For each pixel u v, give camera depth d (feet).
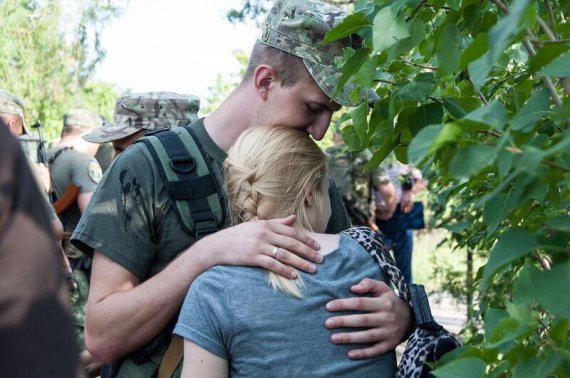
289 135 6.31
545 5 5.03
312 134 6.99
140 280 6.79
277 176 6.13
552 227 4.02
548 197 5.00
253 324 5.60
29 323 3.21
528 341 4.31
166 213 6.69
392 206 19.93
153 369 6.61
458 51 5.00
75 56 27.22
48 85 27.09
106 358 6.65
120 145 11.98
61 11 26.86
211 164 6.82
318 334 5.68
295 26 6.77
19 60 26.32
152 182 6.69
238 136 6.93
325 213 6.36
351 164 18.16
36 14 26.68
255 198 6.13
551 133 5.23
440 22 5.79
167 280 6.28
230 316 5.64
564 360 4.03
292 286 5.73
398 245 20.66
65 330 3.31
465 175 3.59
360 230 6.31
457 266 20.15
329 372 5.63
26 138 14.89
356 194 18.22
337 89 5.79
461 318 21.07
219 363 5.64
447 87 6.50
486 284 4.18
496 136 4.52
